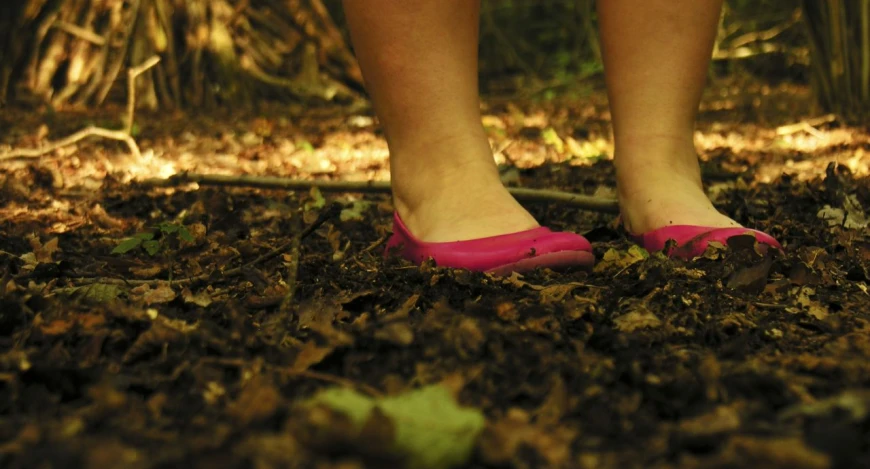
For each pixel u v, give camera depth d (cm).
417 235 130
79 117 338
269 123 314
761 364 102
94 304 112
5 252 133
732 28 493
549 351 102
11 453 88
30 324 107
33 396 98
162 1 408
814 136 229
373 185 160
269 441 83
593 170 197
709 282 122
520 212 129
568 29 556
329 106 423
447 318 107
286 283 121
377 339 103
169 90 409
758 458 78
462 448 84
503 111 371
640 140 136
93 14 411
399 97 130
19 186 181
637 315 110
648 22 135
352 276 124
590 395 97
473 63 132
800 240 138
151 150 228
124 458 83
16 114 342
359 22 130
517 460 85
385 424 80
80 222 159
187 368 101
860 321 112
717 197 165
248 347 104
